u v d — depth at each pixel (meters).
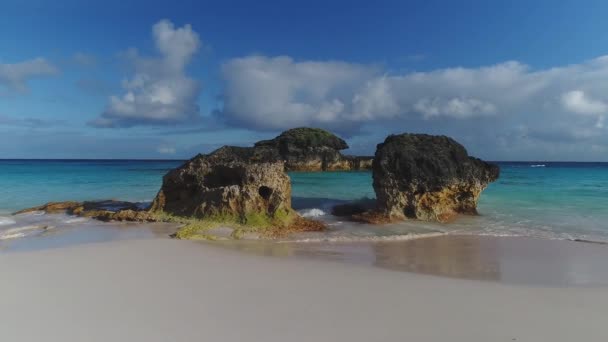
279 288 10.30
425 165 23.47
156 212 22.78
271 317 8.40
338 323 8.14
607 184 44.91
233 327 7.88
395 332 7.77
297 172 71.19
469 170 24.19
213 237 17.23
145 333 7.56
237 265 12.64
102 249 14.52
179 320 8.18
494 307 9.22
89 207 25.83
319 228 19.88
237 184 21.81
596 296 10.12
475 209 24.86
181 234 17.36
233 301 9.28
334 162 77.94
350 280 11.19
